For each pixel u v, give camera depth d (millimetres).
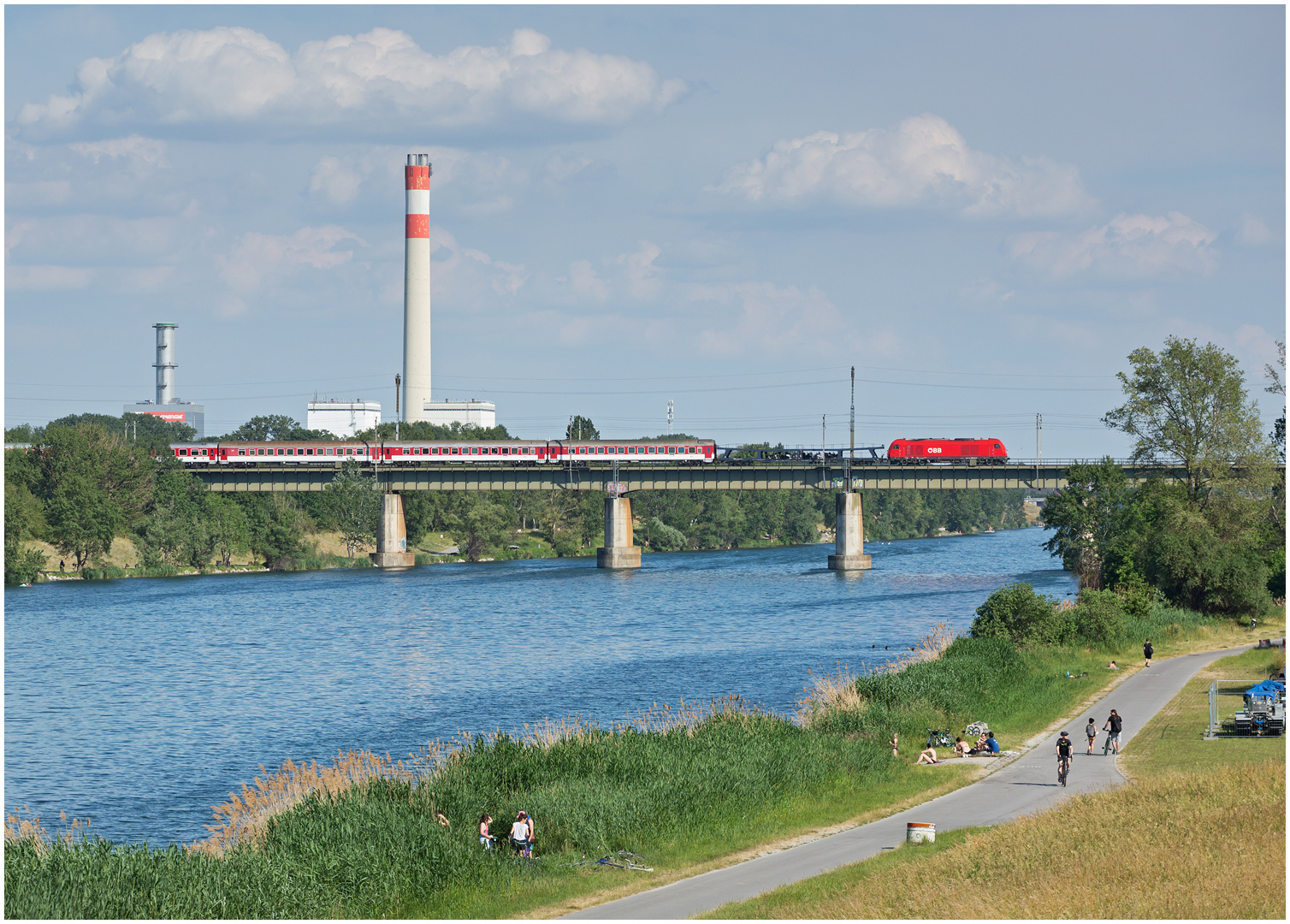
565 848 48156
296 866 42781
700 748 58469
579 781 53438
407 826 45562
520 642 123188
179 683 102562
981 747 63656
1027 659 88688
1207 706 73062
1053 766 59594
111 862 42062
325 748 77375
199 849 47469
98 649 121812
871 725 66062
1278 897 35562
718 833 49875
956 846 44125
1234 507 124125
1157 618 107750
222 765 73625
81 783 69875
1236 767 52000
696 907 40125
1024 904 36281
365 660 112625
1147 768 57375
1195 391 127438
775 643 118750
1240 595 112438
